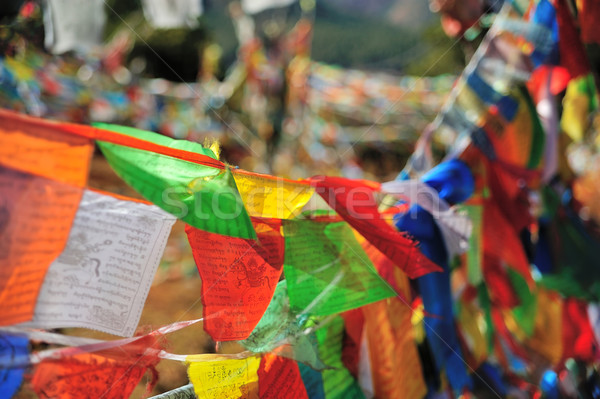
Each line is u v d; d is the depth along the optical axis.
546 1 2.33
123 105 7.42
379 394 1.70
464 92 2.32
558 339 2.40
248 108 8.51
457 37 2.87
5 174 1.01
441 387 1.91
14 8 2.76
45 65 5.61
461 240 1.98
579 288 2.49
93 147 1.13
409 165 2.38
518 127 2.31
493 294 2.32
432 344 1.90
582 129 2.74
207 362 1.37
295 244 1.50
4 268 1.01
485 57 2.32
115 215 1.17
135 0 11.28
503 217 2.26
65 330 2.07
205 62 9.99
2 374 1.04
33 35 2.83
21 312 1.04
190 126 8.09
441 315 1.91
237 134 7.82
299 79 8.64
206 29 14.14
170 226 1.24
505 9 2.33
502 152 2.26
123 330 1.17
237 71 8.68
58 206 1.08
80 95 6.61
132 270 1.18
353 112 10.09
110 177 6.69
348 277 1.58
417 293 1.94
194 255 1.27
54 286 1.08
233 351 2.83
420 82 10.23
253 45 8.51
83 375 1.13
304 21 8.76
